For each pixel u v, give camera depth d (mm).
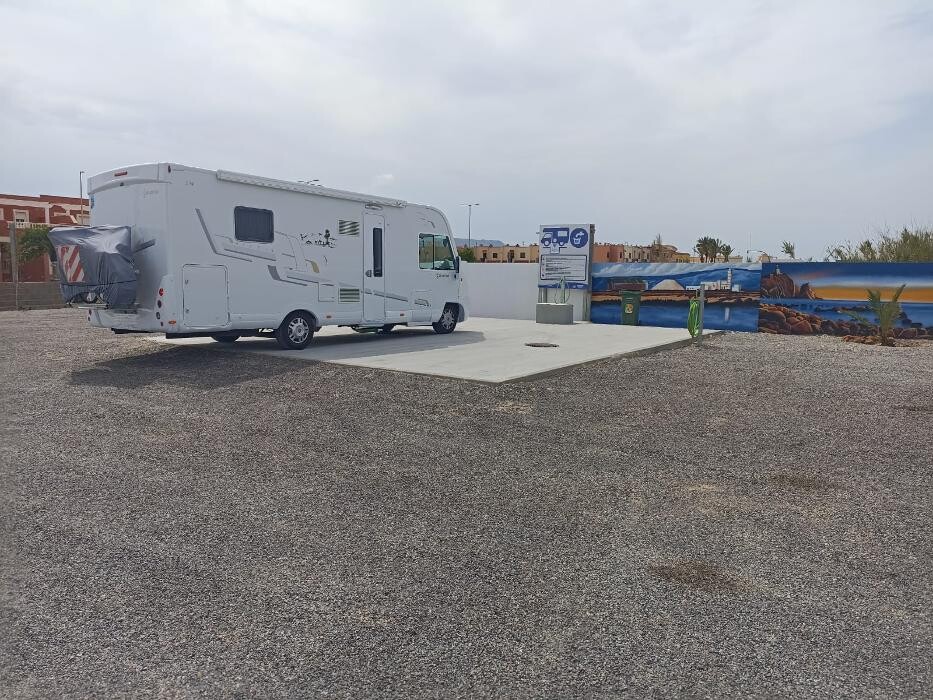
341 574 3662
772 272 19188
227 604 3322
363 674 2758
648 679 2742
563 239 22016
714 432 6988
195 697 2602
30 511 4520
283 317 12016
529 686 2686
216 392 8570
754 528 4391
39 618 3174
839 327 18422
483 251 70125
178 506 4660
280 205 11797
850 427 7246
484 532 4277
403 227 14398
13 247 25688
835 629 3145
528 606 3334
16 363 10844
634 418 7586
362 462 5762
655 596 3451
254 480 5246
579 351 13000
